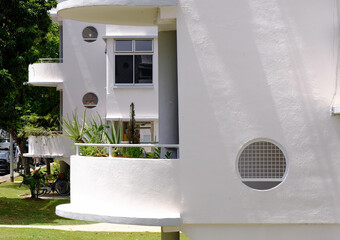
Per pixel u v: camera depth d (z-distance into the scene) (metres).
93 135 14.05
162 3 11.66
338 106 11.38
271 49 11.63
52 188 31.78
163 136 13.41
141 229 21.86
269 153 11.80
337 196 11.65
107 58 26.59
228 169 11.62
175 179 11.69
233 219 11.62
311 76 11.65
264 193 11.65
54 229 20.77
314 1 11.66
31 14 24.45
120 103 26.58
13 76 24.75
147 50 26.55
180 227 11.84
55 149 30.41
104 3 11.91
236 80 11.63
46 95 37.22
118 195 12.05
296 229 11.76
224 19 11.66
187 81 11.64
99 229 21.61
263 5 11.66
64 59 29.02
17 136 36.41
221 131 11.62
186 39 11.66
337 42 11.63
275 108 11.64
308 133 11.66
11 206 27.06
